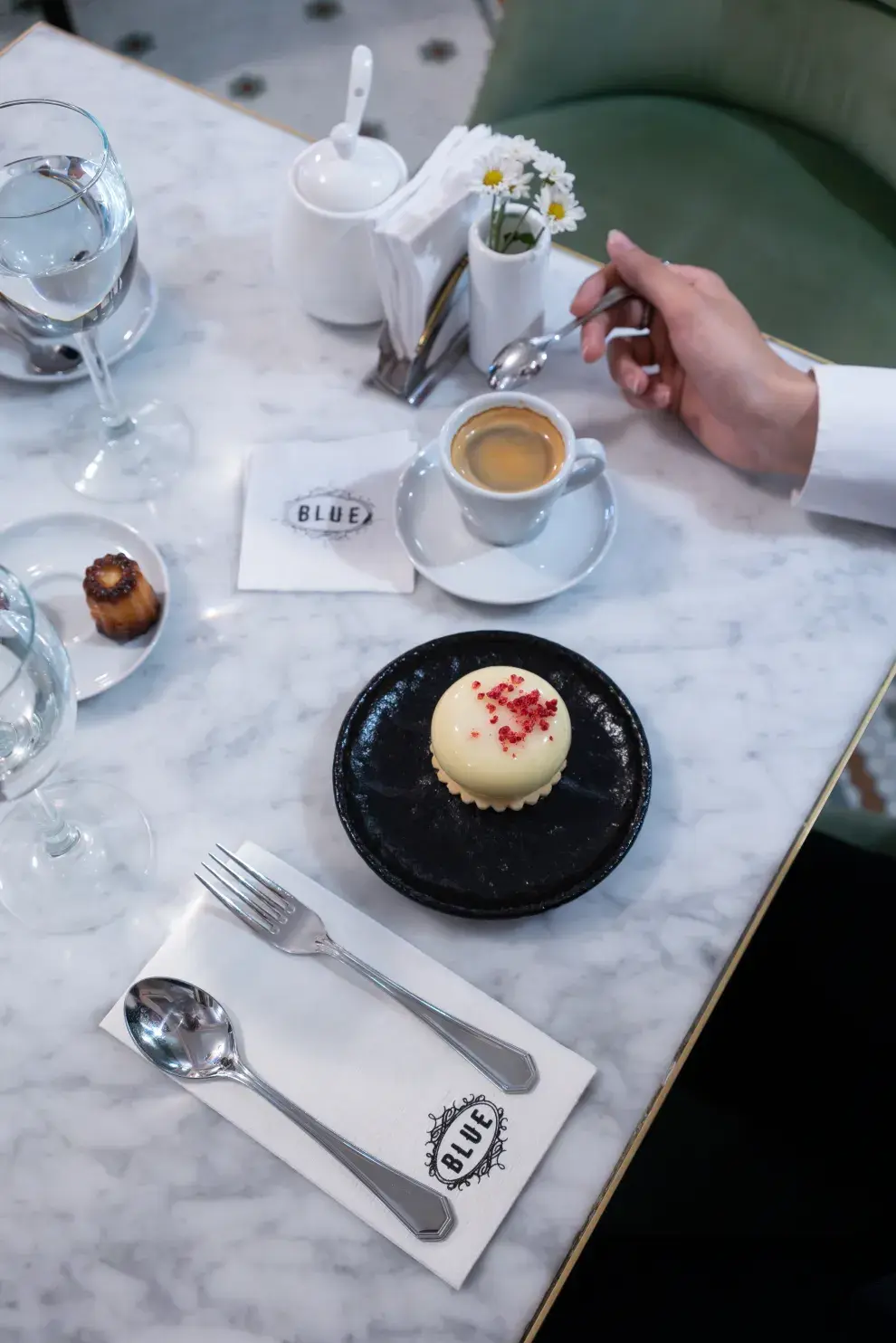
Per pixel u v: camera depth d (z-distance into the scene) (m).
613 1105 0.68
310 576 0.87
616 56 1.33
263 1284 0.63
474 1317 0.62
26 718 0.63
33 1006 0.71
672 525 0.90
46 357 0.98
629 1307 0.87
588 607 0.86
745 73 1.28
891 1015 0.97
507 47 1.37
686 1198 0.91
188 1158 0.67
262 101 2.30
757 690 0.82
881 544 0.89
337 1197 0.65
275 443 0.93
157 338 1.00
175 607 0.86
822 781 0.79
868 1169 0.92
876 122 1.20
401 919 0.74
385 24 2.43
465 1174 0.65
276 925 0.72
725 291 0.95
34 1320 0.63
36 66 1.17
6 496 0.92
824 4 1.17
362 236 0.91
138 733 0.81
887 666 0.83
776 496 0.91
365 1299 0.63
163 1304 0.63
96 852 0.76
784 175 1.37
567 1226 0.64
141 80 1.16
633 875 0.75
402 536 0.87
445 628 0.85
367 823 0.75
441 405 0.96
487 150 0.89
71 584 0.86
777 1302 0.87
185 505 0.91
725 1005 0.98
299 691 0.83
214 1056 0.68
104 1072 0.69
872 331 1.31
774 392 0.88
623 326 0.99
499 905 0.72
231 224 1.06
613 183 1.39
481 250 0.85
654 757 0.80
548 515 0.87
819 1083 0.95
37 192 0.84
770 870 0.75
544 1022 0.71
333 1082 0.68
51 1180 0.66
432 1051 0.69
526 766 0.73
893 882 1.02
